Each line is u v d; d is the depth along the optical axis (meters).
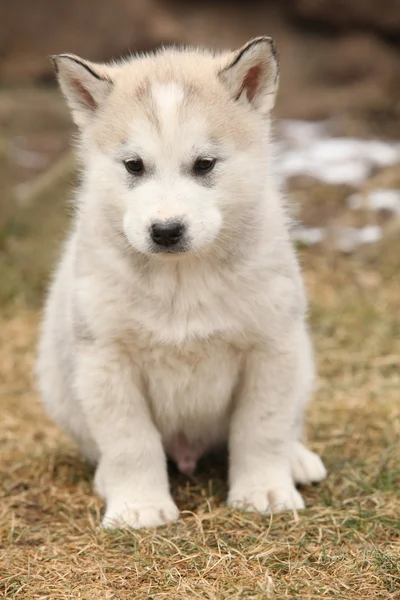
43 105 17.33
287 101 17.25
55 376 6.87
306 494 6.64
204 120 5.78
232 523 6.02
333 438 7.58
